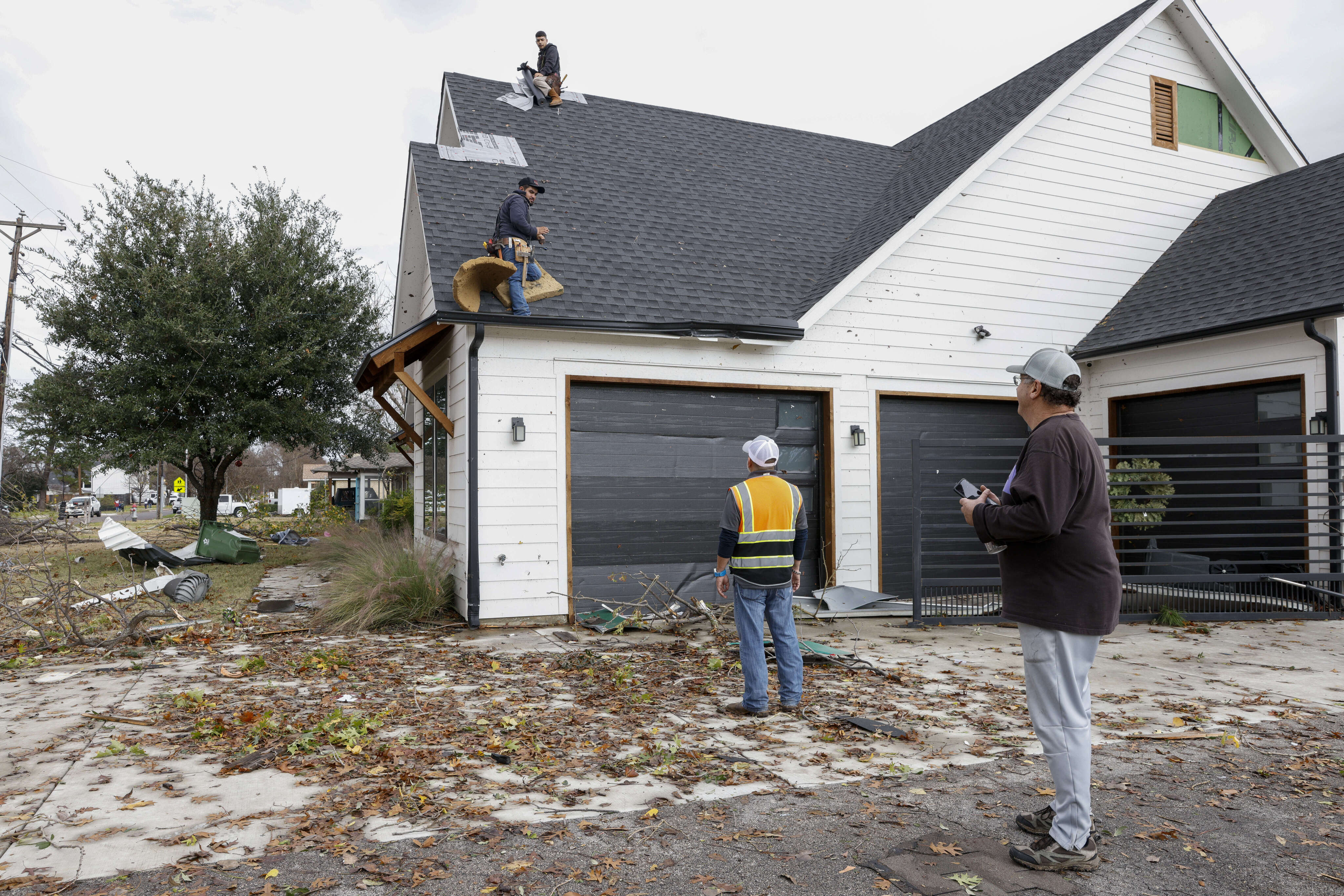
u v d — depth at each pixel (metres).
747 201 12.26
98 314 17.19
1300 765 4.26
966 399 11.00
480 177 10.97
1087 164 11.80
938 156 12.70
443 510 10.78
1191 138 12.68
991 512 3.14
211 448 17.77
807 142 14.52
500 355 8.91
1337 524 9.09
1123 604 9.73
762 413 10.09
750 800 3.74
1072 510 3.07
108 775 4.01
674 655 7.17
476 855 3.14
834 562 10.15
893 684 6.10
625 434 9.47
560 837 3.31
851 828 3.42
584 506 9.26
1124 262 11.99
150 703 5.46
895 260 10.59
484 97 13.07
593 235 10.48
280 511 46.47
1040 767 4.20
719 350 9.78
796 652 5.34
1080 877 3.01
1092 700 5.61
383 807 3.60
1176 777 4.08
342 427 19.11
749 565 5.16
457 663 6.83
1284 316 8.95
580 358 9.22
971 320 10.98
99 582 11.78
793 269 10.91
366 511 35.66
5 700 5.56
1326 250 9.64
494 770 4.12
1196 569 9.94
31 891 2.82
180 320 16.39
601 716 5.16
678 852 3.19
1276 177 12.24
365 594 8.76
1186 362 10.48
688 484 9.70
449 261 9.11
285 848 3.18
